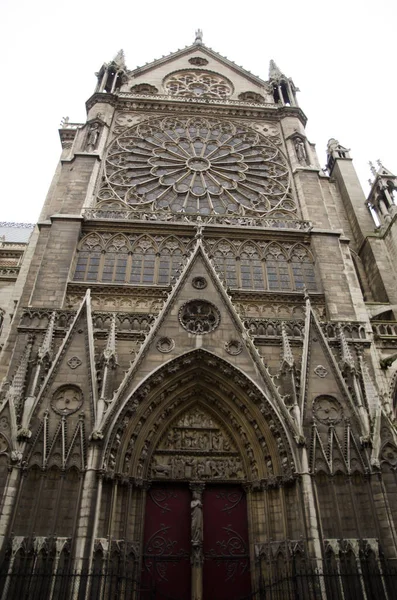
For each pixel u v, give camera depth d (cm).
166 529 1884
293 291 2542
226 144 3569
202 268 2381
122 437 1877
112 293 2417
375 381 2208
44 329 2170
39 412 1848
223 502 1967
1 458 1714
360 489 1797
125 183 3150
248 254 2720
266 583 1727
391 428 1889
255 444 1992
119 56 4162
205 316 2239
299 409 1928
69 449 1778
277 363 2186
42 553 1576
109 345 2045
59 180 3081
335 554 1642
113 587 1598
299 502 1742
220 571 1819
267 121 3778
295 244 2798
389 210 3284
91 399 1898
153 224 2744
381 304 2802
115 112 3659
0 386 2081
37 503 1662
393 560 1623
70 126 3750
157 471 1980
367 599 1556
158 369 2011
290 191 3241
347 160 4003
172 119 3659
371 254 3177
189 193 3122
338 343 2266
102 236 2697
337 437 1898
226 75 4238
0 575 1458
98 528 1639
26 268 2850
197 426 2109
